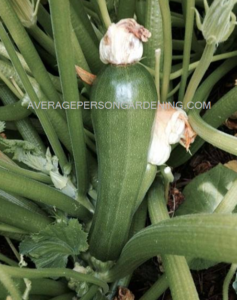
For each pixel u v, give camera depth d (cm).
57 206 49
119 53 41
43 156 55
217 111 56
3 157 51
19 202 54
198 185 60
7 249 63
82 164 50
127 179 44
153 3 53
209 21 41
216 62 70
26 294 37
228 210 49
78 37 53
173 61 70
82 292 50
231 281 59
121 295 54
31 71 50
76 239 47
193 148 60
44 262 49
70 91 42
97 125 43
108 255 50
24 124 60
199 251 31
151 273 60
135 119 41
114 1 58
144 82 41
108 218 47
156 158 49
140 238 41
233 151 49
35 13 51
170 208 61
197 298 40
